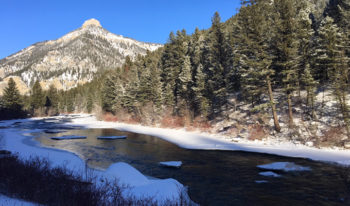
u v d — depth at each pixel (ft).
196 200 31.37
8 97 258.57
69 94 436.35
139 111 181.47
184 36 185.57
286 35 79.00
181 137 103.81
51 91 371.97
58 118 279.49
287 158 57.98
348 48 75.46
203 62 136.87
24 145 75.51
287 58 79.25
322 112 78.59
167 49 174.29
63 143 88.43
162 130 134.82
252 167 50.65
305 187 36.52
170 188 30.66
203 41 145.18
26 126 171.12
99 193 18.60
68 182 21.36
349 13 84.12
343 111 67.56
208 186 38.27
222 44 114.11
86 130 145.48
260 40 83.51
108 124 191.42
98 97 338.34
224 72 112.78
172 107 156.87
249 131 90.02
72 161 51.57
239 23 101.81
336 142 63.82
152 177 43.80
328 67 78.48
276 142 75.72
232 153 67.31
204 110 120.57
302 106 87.40
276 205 30.12
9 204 15.01
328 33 77.05
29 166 27.25
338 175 41.83
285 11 80.28
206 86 119.34
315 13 118.73
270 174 44.32
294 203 30.66
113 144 87.15
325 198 31.91
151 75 171.01
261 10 91.76
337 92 70.23
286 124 82.74
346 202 30.32
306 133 73.36
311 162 52.70
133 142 92.38
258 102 106.52
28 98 372.58
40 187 19.43
